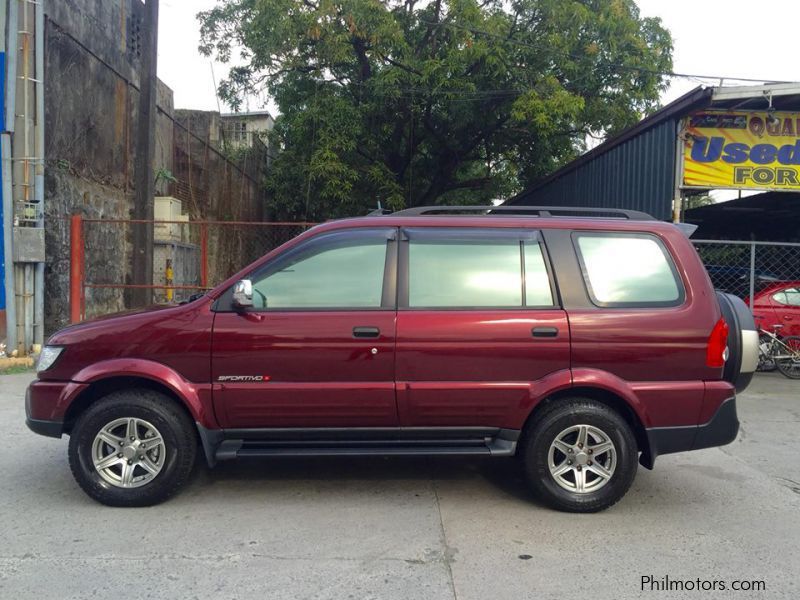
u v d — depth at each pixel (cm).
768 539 398
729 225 1734
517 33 1622
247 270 439
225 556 364
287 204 1881
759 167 1023
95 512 425
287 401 423
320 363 423
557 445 431
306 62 1672
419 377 426
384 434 436
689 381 432
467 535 397
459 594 326
